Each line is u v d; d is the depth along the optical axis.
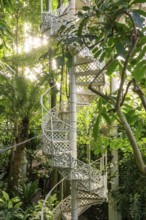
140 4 1.48
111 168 6.38
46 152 5.50
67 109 6.48
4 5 3.32
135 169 5.88
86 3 5.32
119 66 1.64
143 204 5.72
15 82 7.11
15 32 8.99
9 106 7.46
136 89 1.67
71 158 5.15
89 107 6.50
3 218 6.04
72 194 5.48
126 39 1.42
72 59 1.51
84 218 7.77
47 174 9.59
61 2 6.97
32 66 7.60
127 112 1.90
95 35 1.54
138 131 1.91
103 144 4.21
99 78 5.27
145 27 1.41
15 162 7.75
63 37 1.65
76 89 5.59
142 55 1.50
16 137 7.76
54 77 6.89
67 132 6.01
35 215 6.31
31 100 7.21
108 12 1.40
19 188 7.99
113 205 6.38
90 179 5.09
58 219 6.62
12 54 8.37
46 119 6.08
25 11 8.67
